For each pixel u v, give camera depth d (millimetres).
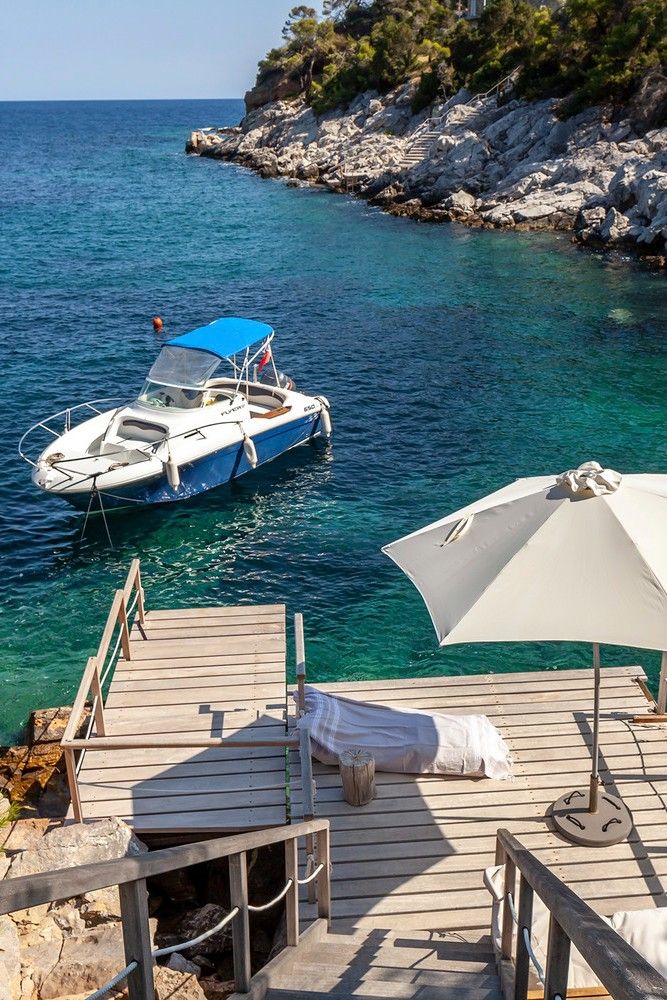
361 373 28766
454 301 37500
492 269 43188
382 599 16234
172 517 19688
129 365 30016
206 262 47312
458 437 23531
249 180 84250
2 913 2334
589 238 48062
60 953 6484
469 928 7324
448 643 6273
